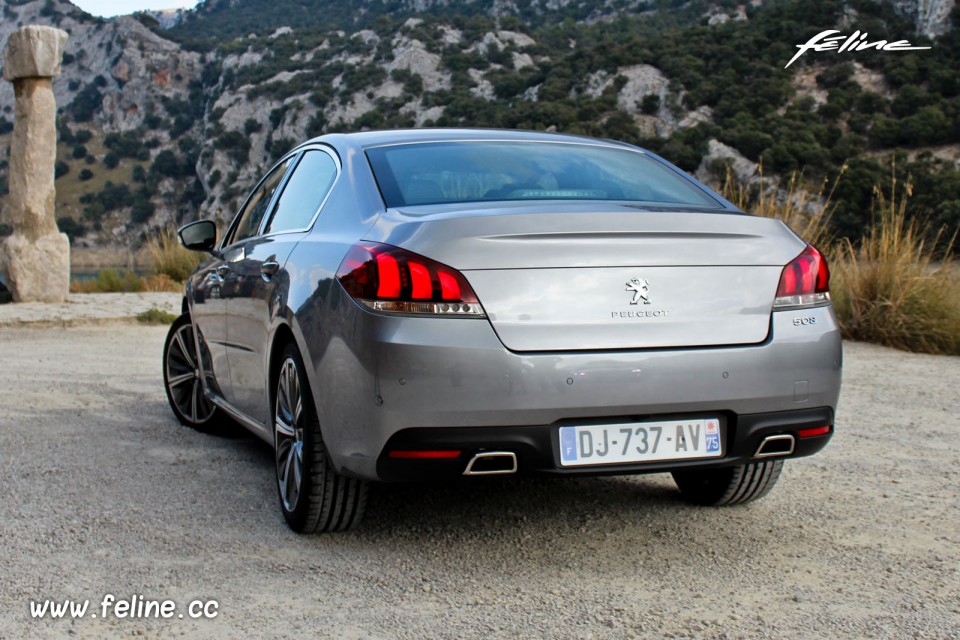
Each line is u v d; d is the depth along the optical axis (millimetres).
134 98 156000
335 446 2887
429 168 3346
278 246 3617
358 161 3432
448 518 3465
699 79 68875
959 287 9086
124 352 8281
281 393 3348
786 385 2910
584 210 2924
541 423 2701
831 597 2709
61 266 12492
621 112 69125
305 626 2465
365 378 2721
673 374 2777
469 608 2598
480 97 97312
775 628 2475
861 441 4883
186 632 2428
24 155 12219
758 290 2934
